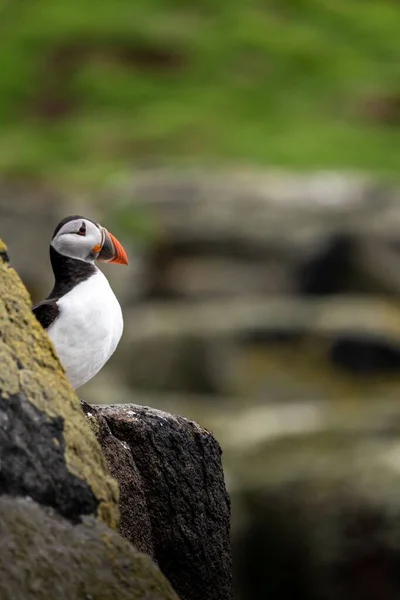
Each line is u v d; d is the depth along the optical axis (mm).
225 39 56562
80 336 5594
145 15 59125
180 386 25438
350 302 29516
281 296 30484
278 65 54125
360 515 15758
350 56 56156
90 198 31938
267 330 26906
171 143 43562
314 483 16656
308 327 27078
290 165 41406
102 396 23500
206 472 5547
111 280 28938
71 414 4488
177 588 5418
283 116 48500
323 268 31062
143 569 4254
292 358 26516
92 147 42812
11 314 4613
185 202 31891
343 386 25969
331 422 20547
